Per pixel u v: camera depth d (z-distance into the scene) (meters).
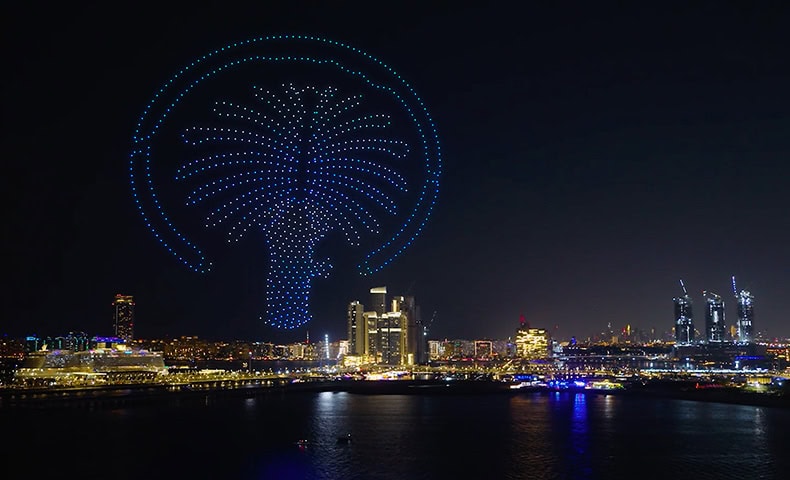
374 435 149.62
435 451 127.94
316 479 103.25
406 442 139.38
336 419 181.38
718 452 129.00
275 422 170.62
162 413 187.00
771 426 171.75
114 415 178.88
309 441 138.50
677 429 165.00
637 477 106.25
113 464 110.94
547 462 117.81
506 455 124.19
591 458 121.94
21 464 110.38
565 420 186.00
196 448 127.31
